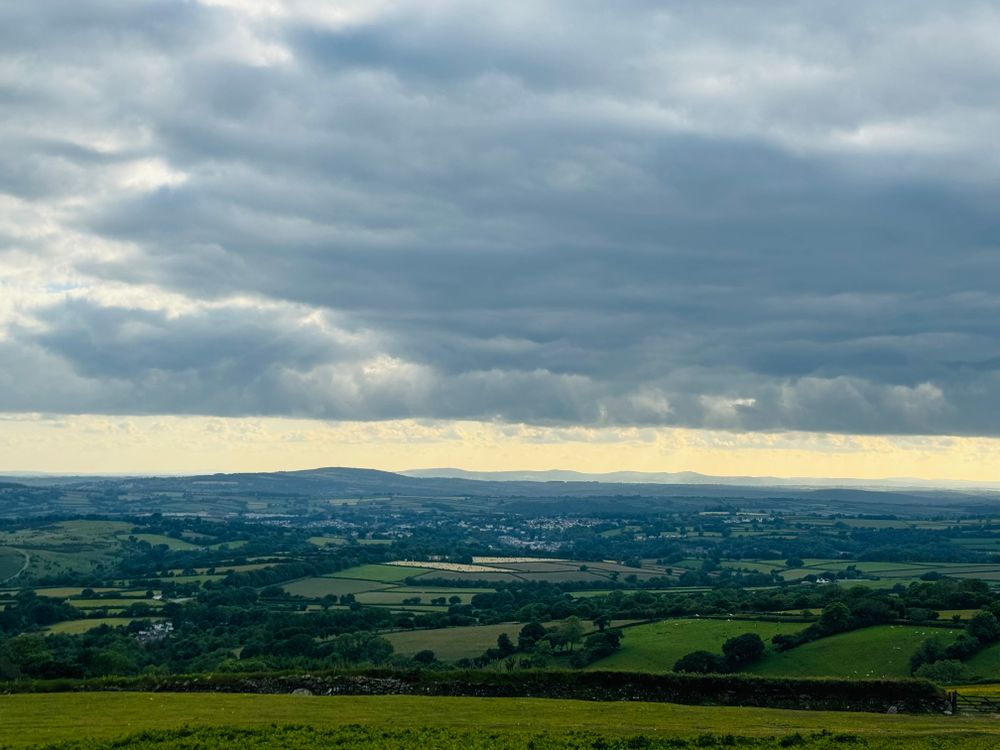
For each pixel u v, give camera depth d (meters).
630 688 68.88
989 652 104.75
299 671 73.31
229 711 58.12
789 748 49.00
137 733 49.25
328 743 48.00
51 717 55.59
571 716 57.97
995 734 54.88
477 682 69.81
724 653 110.81
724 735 51.28
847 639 115.06
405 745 47.50
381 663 117.06
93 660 110.12
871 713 63.72
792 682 68.56
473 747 47.19
